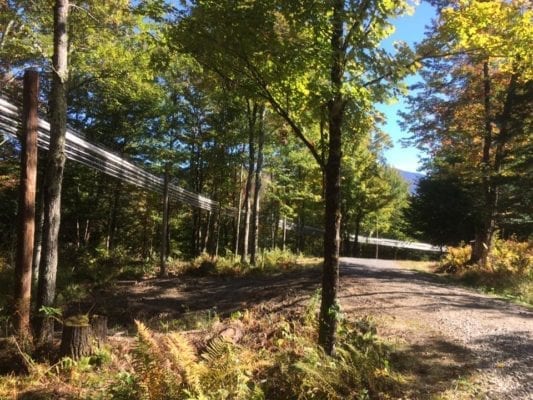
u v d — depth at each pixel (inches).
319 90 215.2
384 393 211.6
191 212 1497.3
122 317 469.4
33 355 264.5
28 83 304.8
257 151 959.0
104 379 235.8
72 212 1132.5
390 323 329.7
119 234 1334.9
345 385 207.0
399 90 229.8
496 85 778.2
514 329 320.5
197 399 181.8
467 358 257.4
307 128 270.5
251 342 297.7
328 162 238.8
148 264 826.2
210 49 231.1
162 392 191.3
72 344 259.4
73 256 856.9
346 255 1908.2
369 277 610.5
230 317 401.1
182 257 1352.1
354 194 1600.6
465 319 348.2
